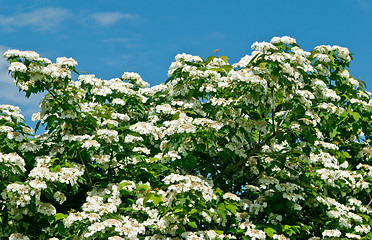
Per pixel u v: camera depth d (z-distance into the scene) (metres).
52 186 9.44
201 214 8.97
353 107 12.26
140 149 10.42
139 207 9.55
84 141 10.16
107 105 11.37
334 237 10.59
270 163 10.91
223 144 10.83
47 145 10.73
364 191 11.66
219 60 12.06
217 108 10.28
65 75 9.75
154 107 12.09
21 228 10.05
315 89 11.15
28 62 9.77
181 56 11.26
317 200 10.62
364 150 12.88
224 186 11.53
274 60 9.40
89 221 8.84
